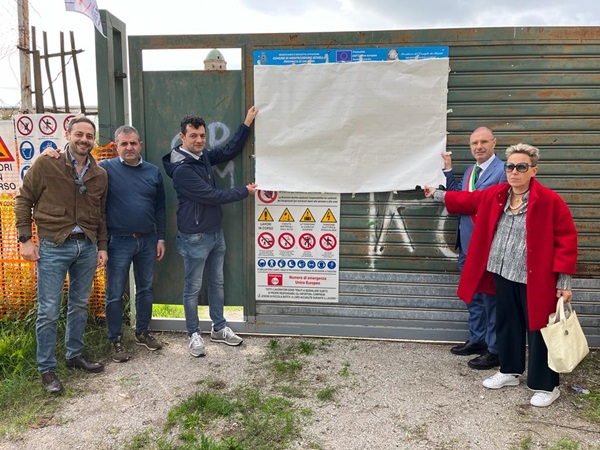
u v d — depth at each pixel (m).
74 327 3.88
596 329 4.38
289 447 2.94
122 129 3.99
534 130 4.24
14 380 3.67
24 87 8.02
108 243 4.08
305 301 4.61
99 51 4.43
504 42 4.16
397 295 4.52
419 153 4.29
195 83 4.51
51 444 2.98
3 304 4.75
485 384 3.68
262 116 4.36
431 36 4.21
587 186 4.25
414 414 3.31
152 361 4.15
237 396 3.56
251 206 4.54
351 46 4.29
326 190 4.39
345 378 3.84
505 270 3.50
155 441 3.01
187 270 4.25
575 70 4.16
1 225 4.76
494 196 3.61
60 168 3.58
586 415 3.29
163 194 4.32
